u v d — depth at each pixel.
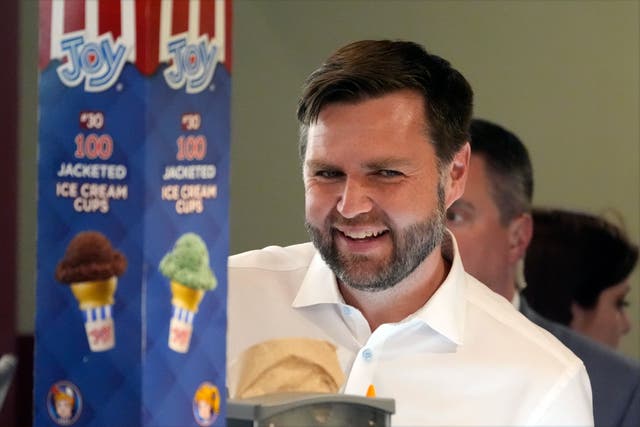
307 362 4.75
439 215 4.70
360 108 4.50
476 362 4.84
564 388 4.82
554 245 8.40
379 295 4.88
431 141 4.60
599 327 8.40
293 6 8.78
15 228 5.89
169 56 2.93
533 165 8.50
